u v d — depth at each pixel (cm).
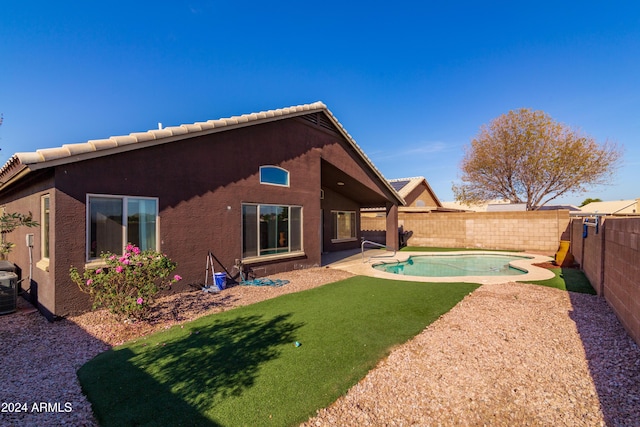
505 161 2662
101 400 341
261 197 1026
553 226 1752
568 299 738
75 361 441
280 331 543
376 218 2309
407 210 2778
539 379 380
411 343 488
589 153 2345
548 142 2456
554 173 2448
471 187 2977
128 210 704
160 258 636
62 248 604
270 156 1059
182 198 804
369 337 512
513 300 731
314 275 1080
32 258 743
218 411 319
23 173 643
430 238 2119
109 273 590
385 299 751
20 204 802
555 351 458
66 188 608
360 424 301
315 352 456
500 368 408
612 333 524
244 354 451
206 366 416
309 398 341
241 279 943
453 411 320
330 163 1346
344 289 867
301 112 1152
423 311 652
